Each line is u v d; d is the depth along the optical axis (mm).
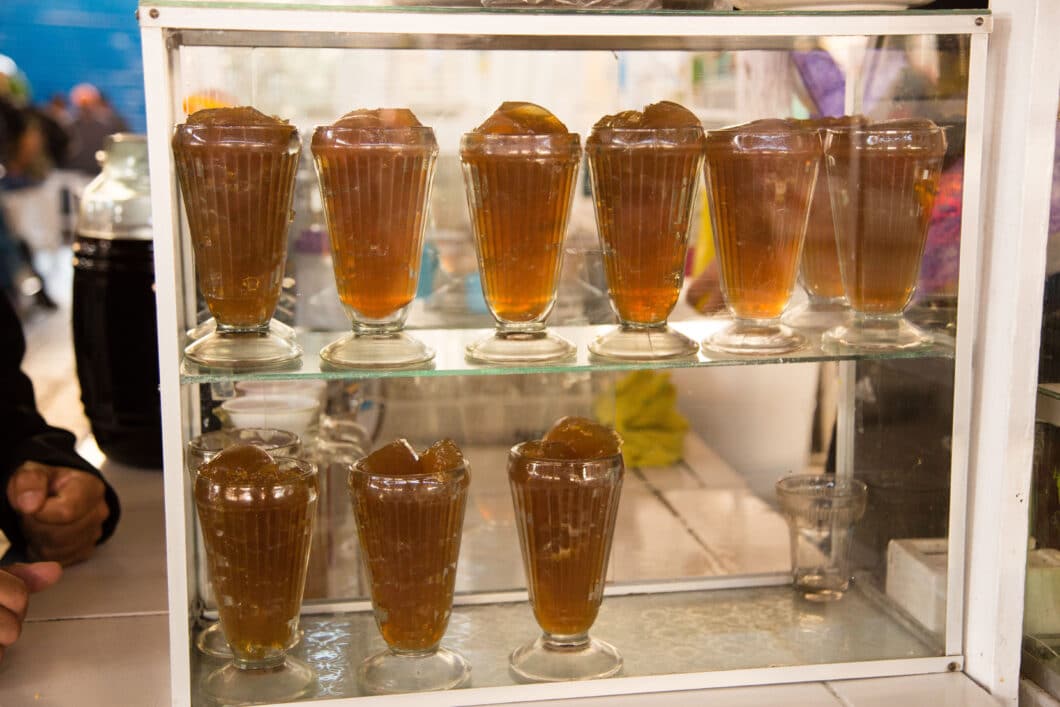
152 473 1302
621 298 819
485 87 876
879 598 910
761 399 939
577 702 776
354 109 857
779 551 966
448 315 907
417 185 776
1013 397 775
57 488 1034
